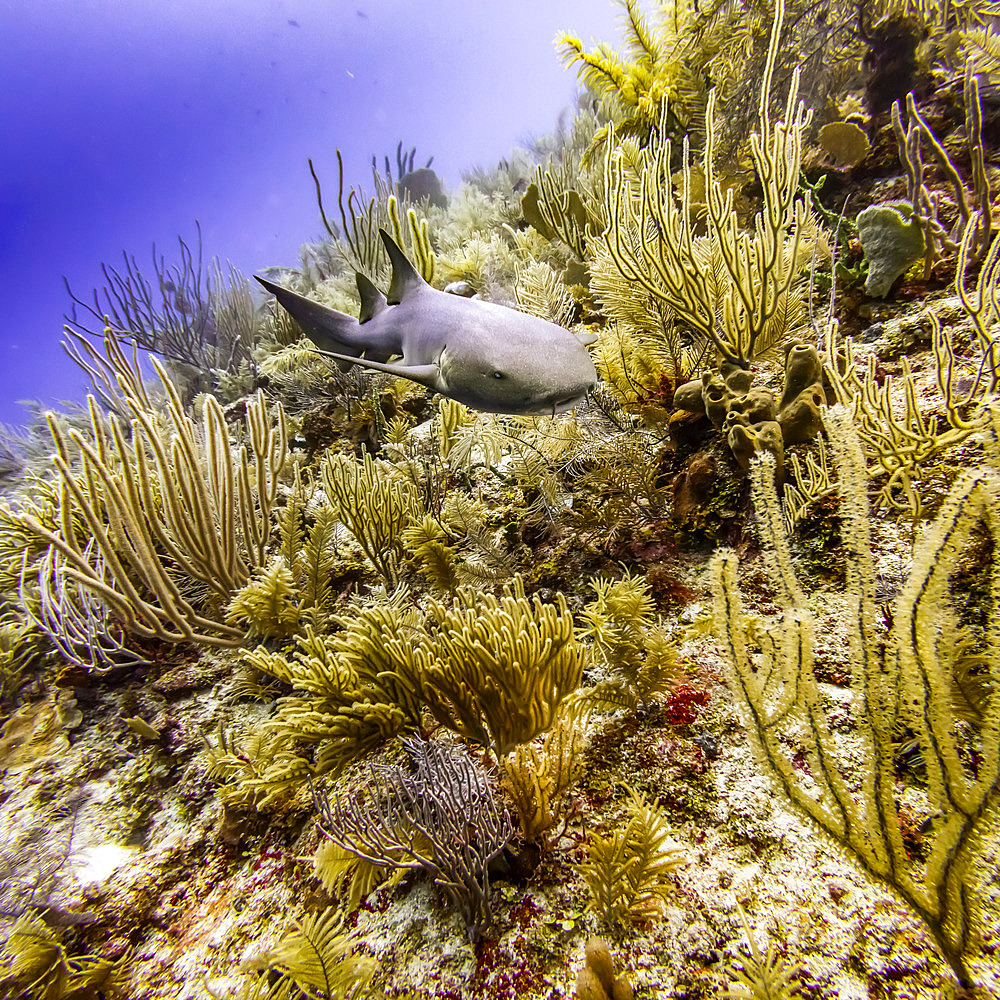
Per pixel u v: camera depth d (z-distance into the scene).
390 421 1.55
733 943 0.53
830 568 0.75
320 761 0.71
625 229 0.94
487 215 2.47
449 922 0.64
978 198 1.05
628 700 0.73
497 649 0.67
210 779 0.95
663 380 1.12
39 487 1.48
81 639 1.14
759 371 1.05
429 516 1.04
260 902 0.77
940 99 1.29
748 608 0.76
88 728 1.16
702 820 0.62
